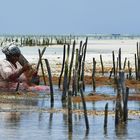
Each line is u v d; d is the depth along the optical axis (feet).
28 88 148.87
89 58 301.43
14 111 116.88
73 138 89.71
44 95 144.46
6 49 149.79
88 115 111.45
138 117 108.88
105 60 287.28
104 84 175.11
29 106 124.26
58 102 131.85
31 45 547.90
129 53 369.30
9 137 90.07
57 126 99.45
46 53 357.41
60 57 303.27
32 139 88.69
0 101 132.16
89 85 172.86
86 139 88.99
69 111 95.14
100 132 94.17
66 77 134.51
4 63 149.48
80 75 163.53
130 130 95.86
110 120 105.50
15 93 145.28
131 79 184.75
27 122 103.24
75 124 101.35
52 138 89.51
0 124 101.14
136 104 128.98
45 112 115.65
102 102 132.36
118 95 100.42
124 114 101.86
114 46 550.77
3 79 148.46
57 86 164.55
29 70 151.43
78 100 133.90
